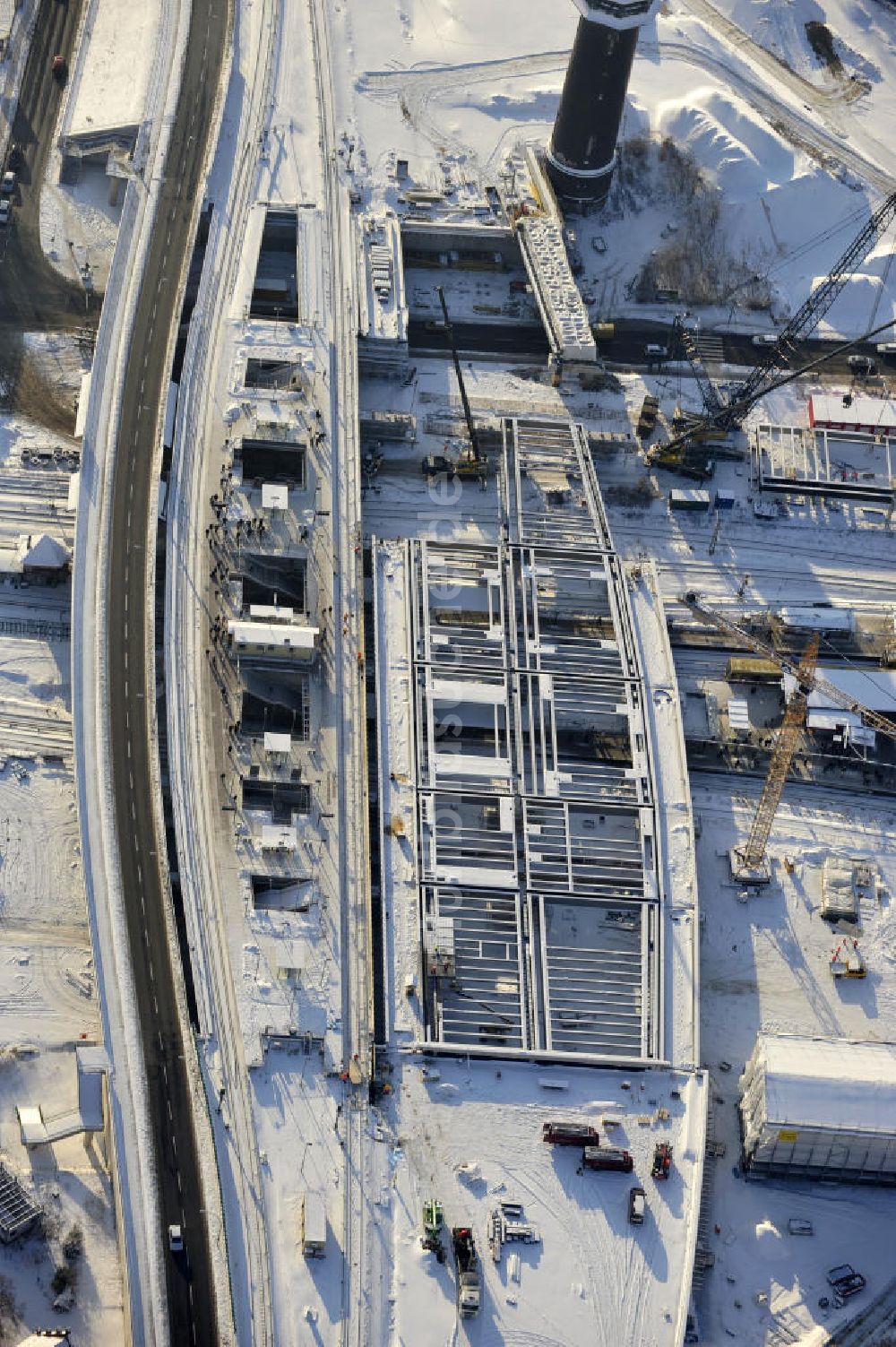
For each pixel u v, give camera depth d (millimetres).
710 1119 188250
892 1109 179250
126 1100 179500
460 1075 184375
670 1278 174125
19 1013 188250
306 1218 171875
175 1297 169125
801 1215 183500
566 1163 180125
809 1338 175000
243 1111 179125
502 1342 169125
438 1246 173250
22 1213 172750
